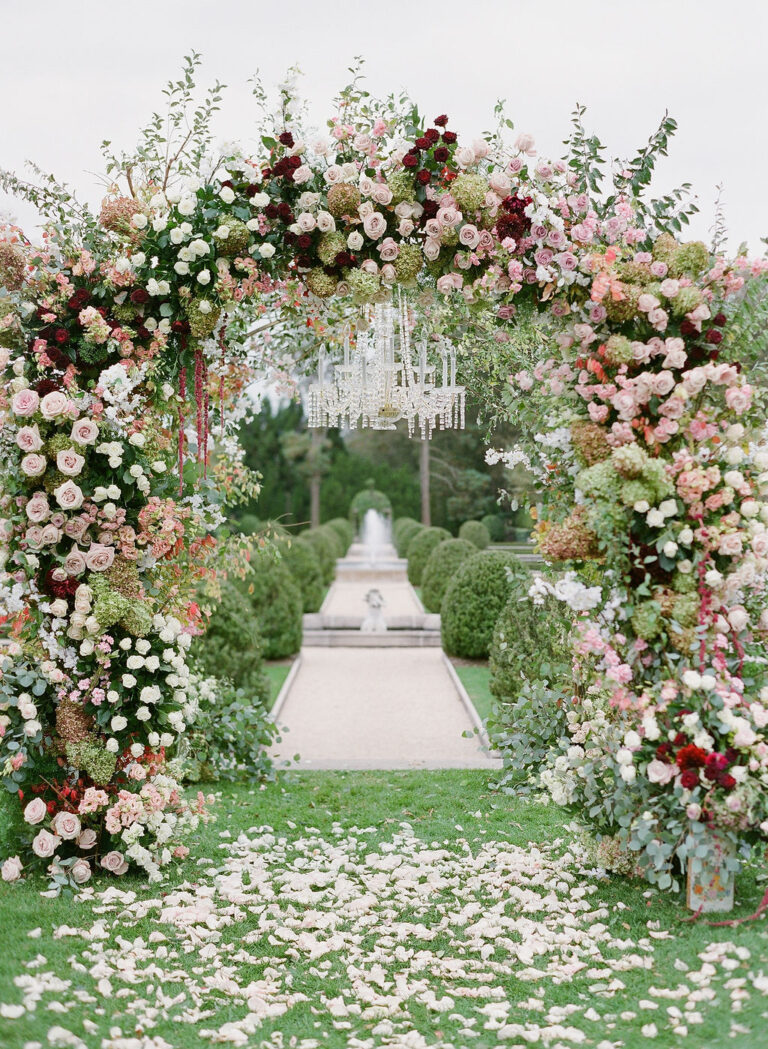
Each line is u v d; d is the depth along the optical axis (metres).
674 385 3.46
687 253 3.52
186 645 4.03
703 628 3.29
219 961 3.13
